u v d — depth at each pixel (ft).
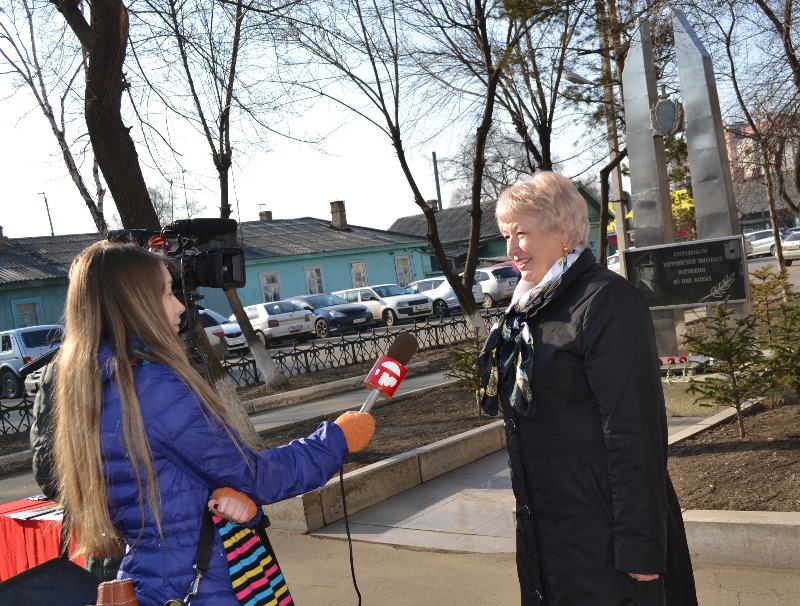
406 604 14.98
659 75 46.37
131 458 6.63
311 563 17.87
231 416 7.23
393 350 8.23
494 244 153.38
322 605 15.35
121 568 7.08
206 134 42.39
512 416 8.40
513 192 8.82
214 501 6.89
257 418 42.09
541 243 8.63
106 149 25.55
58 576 7.25
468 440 25.59
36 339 71.10
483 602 14.74
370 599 15.40
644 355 7.72
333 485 20.83
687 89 33.45
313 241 131.85
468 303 52.60
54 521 12.68
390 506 21.72
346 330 99.04
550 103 52.42
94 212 32.76
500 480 23.24
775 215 53.88
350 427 7.59
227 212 43.14
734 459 18.51
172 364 6.94
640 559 7.50
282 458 7.14
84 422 6.73
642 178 35.73
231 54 39.58
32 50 32.76
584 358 7.85
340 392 48.32
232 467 6.81
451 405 34.50
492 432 26.71
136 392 6.75
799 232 129.90
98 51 24.73
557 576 8.07
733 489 16.49
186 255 10.00
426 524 19.92
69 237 116.67
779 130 34.01
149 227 26.00
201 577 6.85
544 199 8.57
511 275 110.83
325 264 128.16
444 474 24.47
